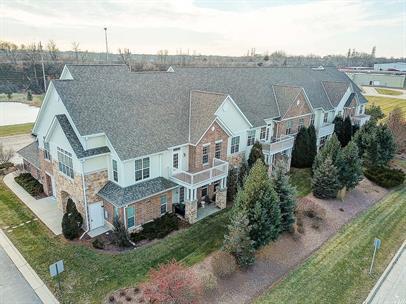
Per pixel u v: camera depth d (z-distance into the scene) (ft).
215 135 83.05
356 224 77.56
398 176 101.45
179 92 89.61
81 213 70.85
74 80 70.79
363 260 63.46
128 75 82.48
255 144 96.07
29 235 69.05
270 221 60.75
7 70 354.74
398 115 143.84
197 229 72.95
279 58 572.10
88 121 66.18
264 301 51.55
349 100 150.20
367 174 105.70
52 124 69.77
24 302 51.06
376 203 89.86
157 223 71.72
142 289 53.67
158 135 74.43
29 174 98.78
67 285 54.65
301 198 89.76
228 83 108.47
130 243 66.13
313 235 71.61
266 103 111.75
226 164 81.56
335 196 90.02
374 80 381.81
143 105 78.07
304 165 114.11
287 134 117.19
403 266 62.13
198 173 74.13
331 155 89.04
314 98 134.62
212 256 62.85
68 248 64.69
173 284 48.65
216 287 53.67
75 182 69.82
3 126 181.57
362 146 113.80
